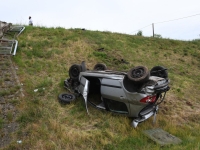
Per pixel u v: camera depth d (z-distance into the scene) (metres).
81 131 5.01
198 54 15.03
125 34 16.48
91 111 6.04
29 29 12.59
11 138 4.41
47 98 6.33
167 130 5.66
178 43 16.64
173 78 10.11
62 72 8.36
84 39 12.88
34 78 7.39
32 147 4.19
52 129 4.84
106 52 11.81
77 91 6.84
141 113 5.49
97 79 6.56
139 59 11.93
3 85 6.42
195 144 4.77
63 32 13.03
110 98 5.72
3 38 10.10
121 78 5.54
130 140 4.80
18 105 5.56
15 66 7.93
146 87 5.18
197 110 7.47
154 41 16.09
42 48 10.25
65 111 5.88
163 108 7.12
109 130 5.24
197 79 10.95
